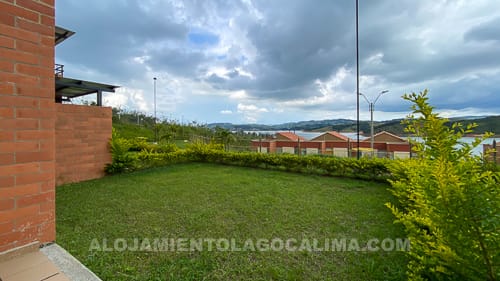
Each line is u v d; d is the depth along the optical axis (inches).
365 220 129.0
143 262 86.7
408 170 126.4
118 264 84.7
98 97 304.5
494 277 42.3
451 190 44.3
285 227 119.4
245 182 223.5
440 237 48.9
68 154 219.0
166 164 342.3
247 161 335.3
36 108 59.2
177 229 115.9
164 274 79.4
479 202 42.4
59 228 114.7
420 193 67.9
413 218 65.7
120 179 234.8
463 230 44.1
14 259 55.2
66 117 217.8
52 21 63.0
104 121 251.8
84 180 229.9
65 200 161.6
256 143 855.7
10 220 54.7
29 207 58.0
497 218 41.7
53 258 58.0
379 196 178.4
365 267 84.4
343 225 122.0
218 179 237.1
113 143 258.7
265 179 240.7
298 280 77.3
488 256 42.1
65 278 52.2
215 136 795.4
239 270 82.7
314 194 183.2
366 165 246.1
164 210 142.6
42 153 60.4
